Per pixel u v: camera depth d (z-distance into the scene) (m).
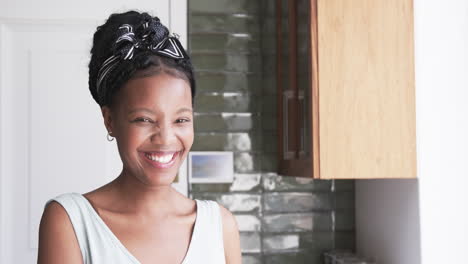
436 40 1.80
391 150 1.77
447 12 1.80
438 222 1.76
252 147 2.24
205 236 0.85
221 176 2.21
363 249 2.20
